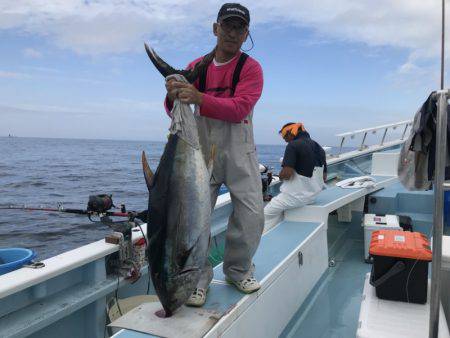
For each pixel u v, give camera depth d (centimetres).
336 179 748
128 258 295
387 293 244
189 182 199
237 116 220
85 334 281
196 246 202
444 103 170
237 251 249
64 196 1770
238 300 243
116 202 1546
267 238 376
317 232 406
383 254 242
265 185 547
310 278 381
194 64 245
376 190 586
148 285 321
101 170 3544
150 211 201
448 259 233
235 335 230
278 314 296
